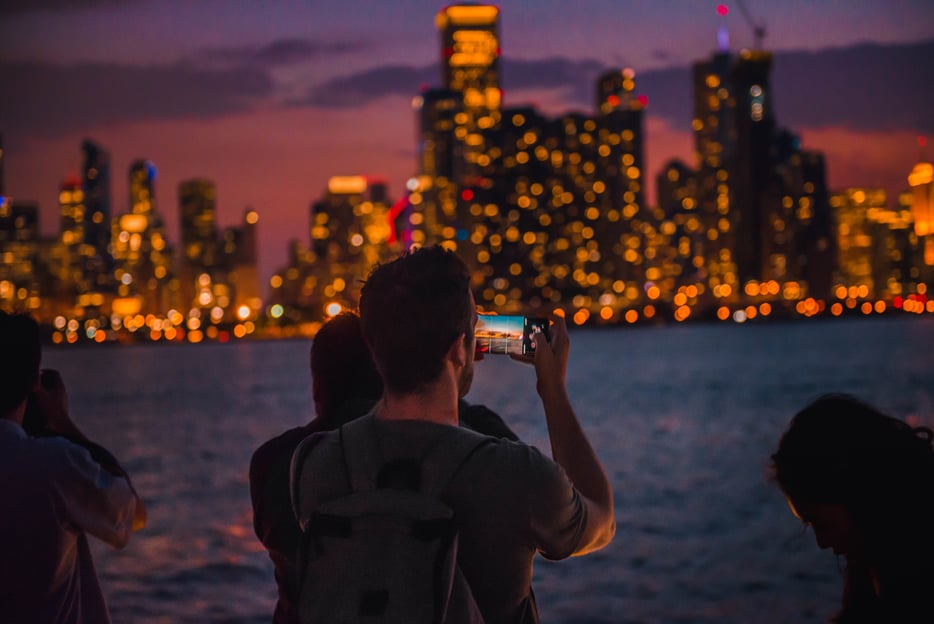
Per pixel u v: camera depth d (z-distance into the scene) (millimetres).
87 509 3174
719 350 165750
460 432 2424
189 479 34594
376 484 2355
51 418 3439
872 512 2250
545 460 2410
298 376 124312
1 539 3047
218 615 14047
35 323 3287
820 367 105375
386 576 2191
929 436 2330
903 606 2213
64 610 3156
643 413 59531
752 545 18188
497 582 2379
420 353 2436
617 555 17359
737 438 43594
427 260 2490
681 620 13023
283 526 3074
